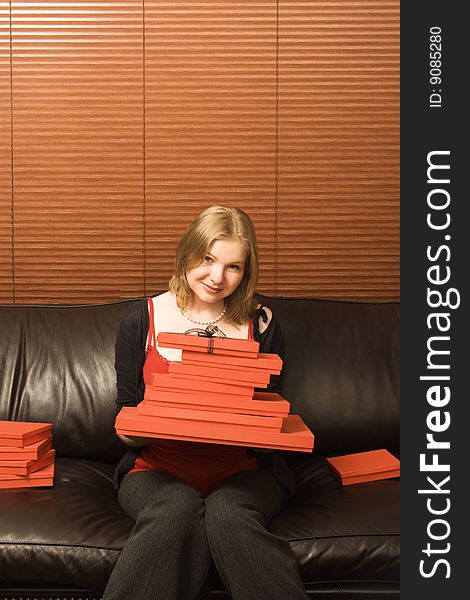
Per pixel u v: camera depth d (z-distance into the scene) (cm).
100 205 308
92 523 196
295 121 307
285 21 305
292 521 199
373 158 309
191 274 216
